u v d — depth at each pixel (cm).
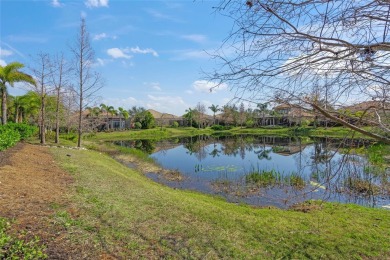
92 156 1529
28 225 444
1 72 2109
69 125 2705
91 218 517
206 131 6612
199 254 445
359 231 612
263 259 454
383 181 938
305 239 549
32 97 2544
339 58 188
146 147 3466
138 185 884
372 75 190
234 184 1369
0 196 543
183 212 625
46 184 704
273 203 1034
